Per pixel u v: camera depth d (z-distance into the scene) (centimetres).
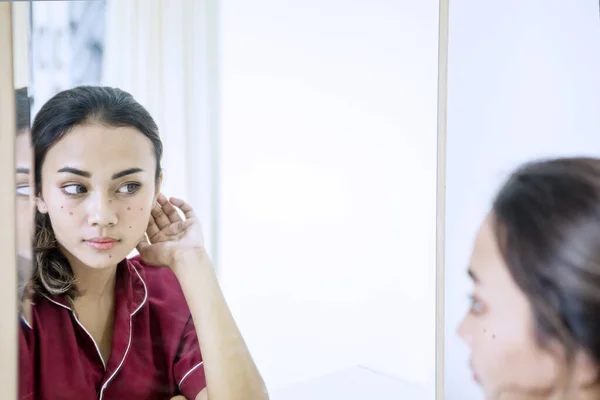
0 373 89
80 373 93
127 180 94
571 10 115
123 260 95
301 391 107
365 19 109
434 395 116
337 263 109
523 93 115
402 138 112
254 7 102
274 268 104
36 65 89
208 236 100
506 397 116
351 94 109
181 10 97
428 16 112
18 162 89
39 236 91
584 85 116
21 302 90
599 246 115
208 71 99
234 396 100
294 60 105
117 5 93
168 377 97
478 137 114
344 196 109
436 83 113
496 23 114
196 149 99
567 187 116
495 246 116
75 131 91
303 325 107
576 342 115
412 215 113
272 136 104
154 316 97
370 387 112
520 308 116
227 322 101
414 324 114
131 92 94
